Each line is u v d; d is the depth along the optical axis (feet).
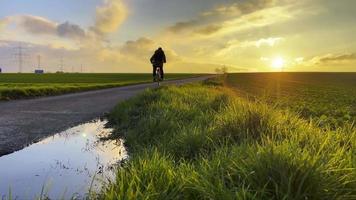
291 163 14.78
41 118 46.29
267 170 14.78
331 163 15.90
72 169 22.59
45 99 78.59
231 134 24.75
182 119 36.94
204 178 15.29
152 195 14.21
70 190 18.44
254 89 161.07
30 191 18.29
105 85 149.48
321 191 13.94
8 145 29.60
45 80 267.59
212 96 59.26
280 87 199.11
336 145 21.38
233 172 15.90
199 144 23.71
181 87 91.30
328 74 542.57
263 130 24.14
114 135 34.78
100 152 27.68
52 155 26.43
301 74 551.59
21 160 24.91
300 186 13.56
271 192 14.21
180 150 23.89
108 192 14.89
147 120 35.65
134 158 21.65
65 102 70.33
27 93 85.92
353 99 103.14
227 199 13.65
